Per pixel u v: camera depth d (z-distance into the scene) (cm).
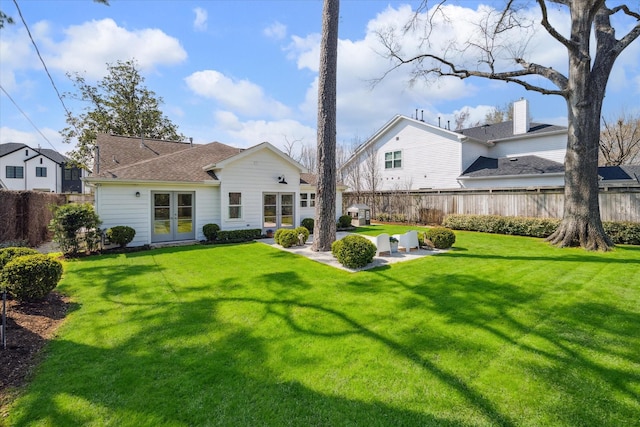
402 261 830
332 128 971
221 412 260
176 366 329
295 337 396
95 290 596
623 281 621
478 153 2067
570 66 987
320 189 984
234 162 1336
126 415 257
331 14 941
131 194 1127
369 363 333
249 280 662
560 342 375
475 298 534
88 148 2547
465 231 1472
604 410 260
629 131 2367
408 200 1866
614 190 1110
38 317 457
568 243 1000
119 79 2588
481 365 328
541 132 1830
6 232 1029
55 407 266
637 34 927
